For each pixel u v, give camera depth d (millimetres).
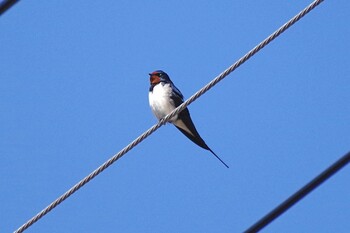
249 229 7559
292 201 7402
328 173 7238
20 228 9438
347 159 7160
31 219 9469
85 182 10062
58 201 9703
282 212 7453
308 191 7336
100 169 10320
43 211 9641
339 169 7199
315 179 7293
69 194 9844
